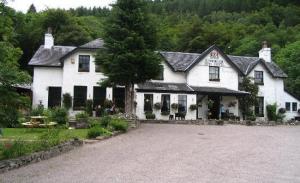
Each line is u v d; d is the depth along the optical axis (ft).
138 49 94.84
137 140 63.05
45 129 74.84
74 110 119.14
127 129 77.97
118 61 92.43
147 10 98.58
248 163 43.62
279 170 39.91
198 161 44.01
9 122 35.86
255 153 51.65
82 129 77.92
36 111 87.40
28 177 34.50
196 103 122.11
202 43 225.56
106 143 59.00
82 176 35.04
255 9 359.25
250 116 129.90
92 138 63.21
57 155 47.52
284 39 239.30
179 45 229.86
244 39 243.19
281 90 141.90
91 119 88.38
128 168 39.01
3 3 37.17
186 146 56.85
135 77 96.68
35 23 203.31
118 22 96.17
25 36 187.73
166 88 120.88
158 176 35.29
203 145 58.54
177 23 292.61
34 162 42.27
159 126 93.61
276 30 259.39
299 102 143.74
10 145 43.52
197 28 236.84
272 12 309.83
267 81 139.74
